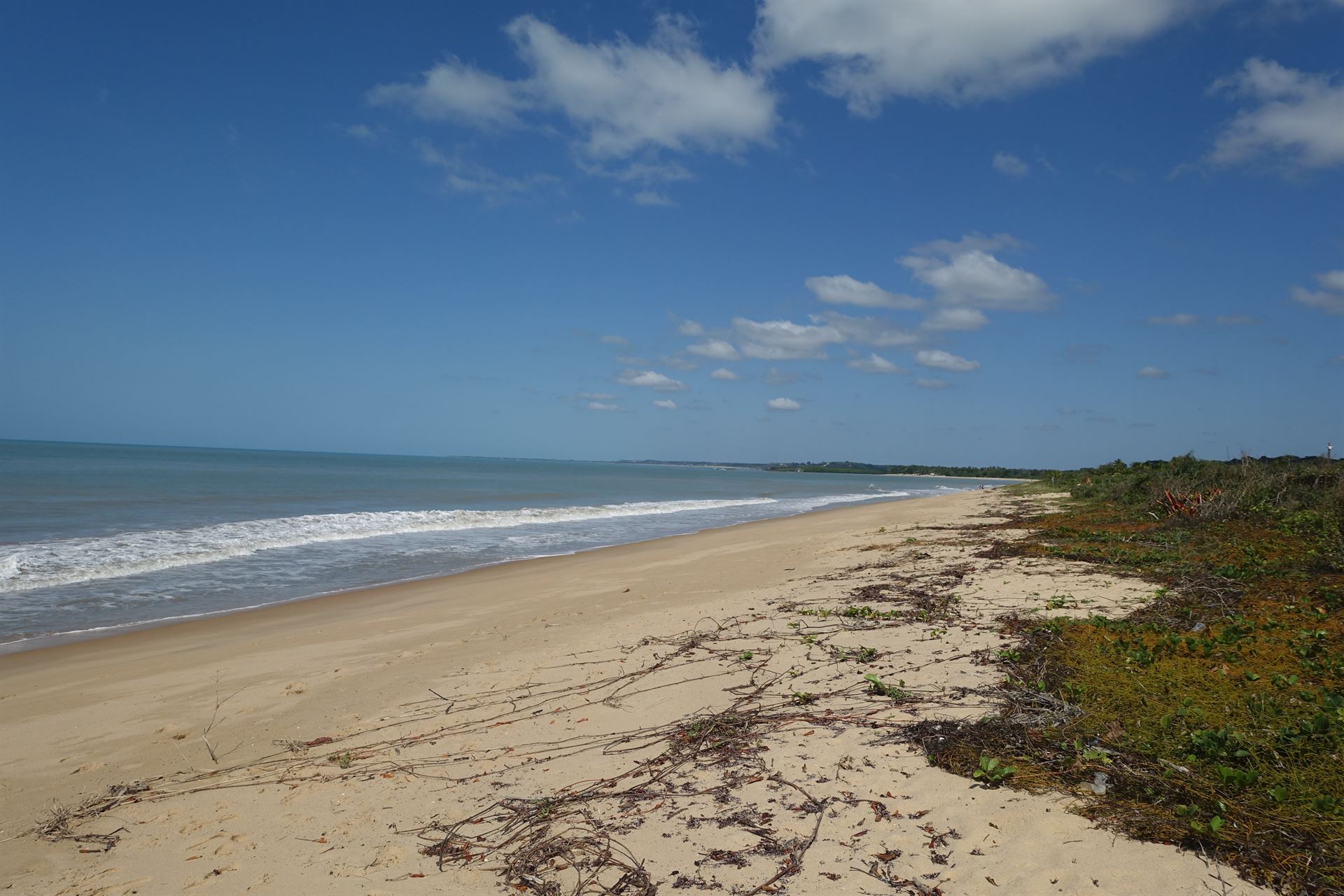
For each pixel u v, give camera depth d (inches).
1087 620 258.1
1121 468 929.5
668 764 171.2
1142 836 126.9
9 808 169.0
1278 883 112.2
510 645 297.1
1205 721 166.1
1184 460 681.6
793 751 172.4
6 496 1015.0
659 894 121.1
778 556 536.1
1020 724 174.1
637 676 238.5
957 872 121.3
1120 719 171.8
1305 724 154.7
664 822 144.3
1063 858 122.6
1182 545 405.1
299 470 2603.3
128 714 231.9
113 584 477.4
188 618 388.8
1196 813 131.0
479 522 925.2
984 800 142.9
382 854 138.8
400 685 249.4
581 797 157.1
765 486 2775.6
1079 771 150.0
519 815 151.6
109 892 130.5
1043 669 210.1
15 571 500.1
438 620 361.7
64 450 4458.7
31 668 295.6
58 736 214.8
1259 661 203.0
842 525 775.7
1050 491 1056.2
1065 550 426.6
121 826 156.9
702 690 220.7
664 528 886.4
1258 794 134.8
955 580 356.8
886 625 277.7
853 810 143.8
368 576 523.2
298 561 582.9
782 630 283.6
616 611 355.6
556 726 201.0
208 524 776.9
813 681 220.2
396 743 196.5
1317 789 133.6
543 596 418.6
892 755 165.9
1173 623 252.7
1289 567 313.7
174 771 187.2
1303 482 503.8
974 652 234.5
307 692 247.1
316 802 164.2
